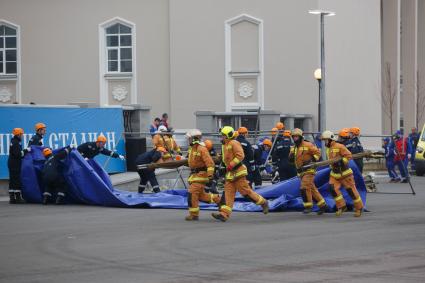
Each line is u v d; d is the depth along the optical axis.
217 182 31.19
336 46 49.41
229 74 49.84
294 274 13.37
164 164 22.50
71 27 52.28
